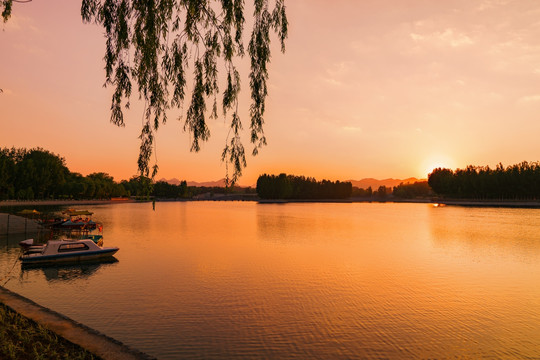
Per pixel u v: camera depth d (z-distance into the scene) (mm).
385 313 20516
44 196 152625
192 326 18391
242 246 44281
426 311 20891
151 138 9828
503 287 26016
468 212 118875
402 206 174250
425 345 16484
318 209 143000
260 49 9633
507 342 16859
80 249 34688
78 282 26875
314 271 30562
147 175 9719
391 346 16359
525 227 68062
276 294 23906
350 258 36625
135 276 28734
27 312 12859
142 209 130000
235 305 21656
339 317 19812
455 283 27047
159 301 22312
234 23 9727
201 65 9930
